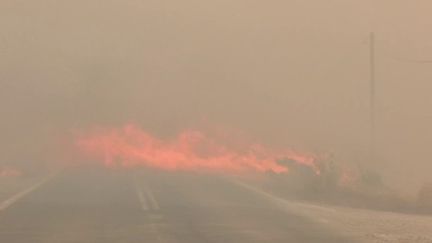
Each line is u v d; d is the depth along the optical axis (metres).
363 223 19.84
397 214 24.42
